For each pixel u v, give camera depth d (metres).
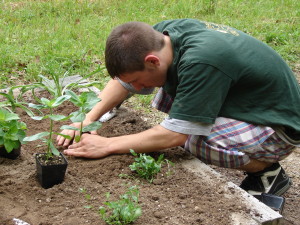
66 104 3.79
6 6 7.56
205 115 2.61
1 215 2.30
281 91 2.84
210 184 2.72
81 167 2.79
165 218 2.38
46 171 2.52
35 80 4.66
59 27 6.52
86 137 2.90
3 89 4.08
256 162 2.97
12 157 2.85
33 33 6.18
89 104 2.60
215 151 2.82
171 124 2.72
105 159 2.87
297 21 7.39
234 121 2.85
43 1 8.01
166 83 2.88
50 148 2.67
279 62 2.89
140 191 2.60
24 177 2.67
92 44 5.78
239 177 3.55
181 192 2.62
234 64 2.66
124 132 3.38
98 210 2.40
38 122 3.45
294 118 2.88
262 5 8.34
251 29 6.85
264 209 2.50
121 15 7.43
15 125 2.60
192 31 2.77
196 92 2.58
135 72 2.62
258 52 2.81
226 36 2.79
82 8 7.67
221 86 2.62
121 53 2.55
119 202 2.34
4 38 5.85
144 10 7.82
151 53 2.60
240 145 2.83
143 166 2.71
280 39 6.39
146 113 4.34
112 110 3.66
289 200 3.31
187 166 2.91
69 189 2.56
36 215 2.34
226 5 8.22
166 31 2.85
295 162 3.85
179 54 2.71
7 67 4.94
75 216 2.34
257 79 2.75
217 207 2.50
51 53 5.24
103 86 4.62
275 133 2.87
